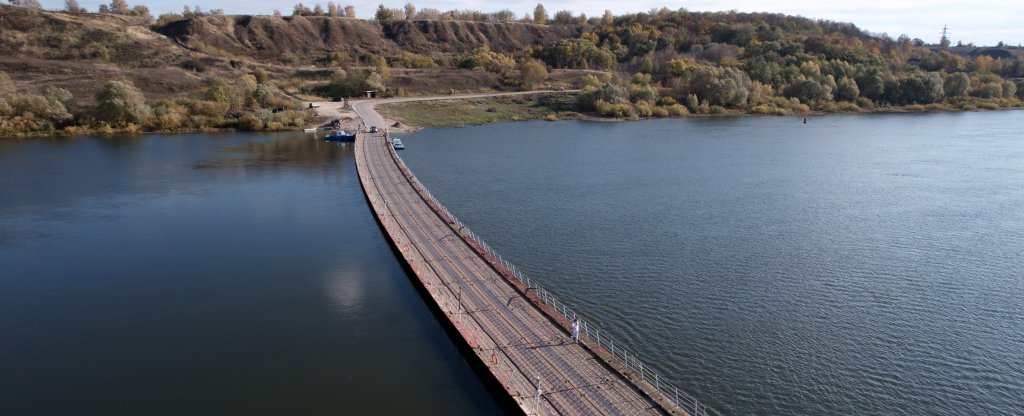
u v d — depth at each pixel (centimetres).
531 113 18250
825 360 4216
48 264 6009
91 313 5012
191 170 10181
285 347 4488
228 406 3800
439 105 18150
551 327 4528
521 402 3581
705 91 19988
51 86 14312
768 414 3644
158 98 15575
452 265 5744
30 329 4747
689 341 4450
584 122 17325
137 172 9962
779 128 16038
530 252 6244
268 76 19312
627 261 5978
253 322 4866
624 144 13262
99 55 18450
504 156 11738
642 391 3681
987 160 11181
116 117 14062
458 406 3822
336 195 8631
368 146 12481
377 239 6800
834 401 3778
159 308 5106
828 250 6294
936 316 4862
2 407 3797
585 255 6144
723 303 5056
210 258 6209
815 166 10681
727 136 14525
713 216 7512
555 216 7525
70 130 13525
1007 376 4072
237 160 11069
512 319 4644
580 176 9844
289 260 6169
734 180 9531
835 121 17662
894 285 5428
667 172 10162
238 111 15338
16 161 10669
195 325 4819
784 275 5641
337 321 4884
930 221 7281
